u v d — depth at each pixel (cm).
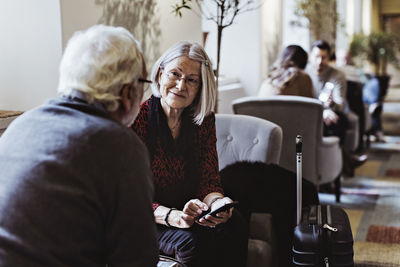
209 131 260
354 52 1138
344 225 254
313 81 542
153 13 370
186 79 239
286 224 289
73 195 137
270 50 643
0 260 134
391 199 506
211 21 593
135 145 147
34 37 286
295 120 419
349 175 596
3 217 138
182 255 239
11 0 288
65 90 150
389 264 348
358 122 648
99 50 148
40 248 136
